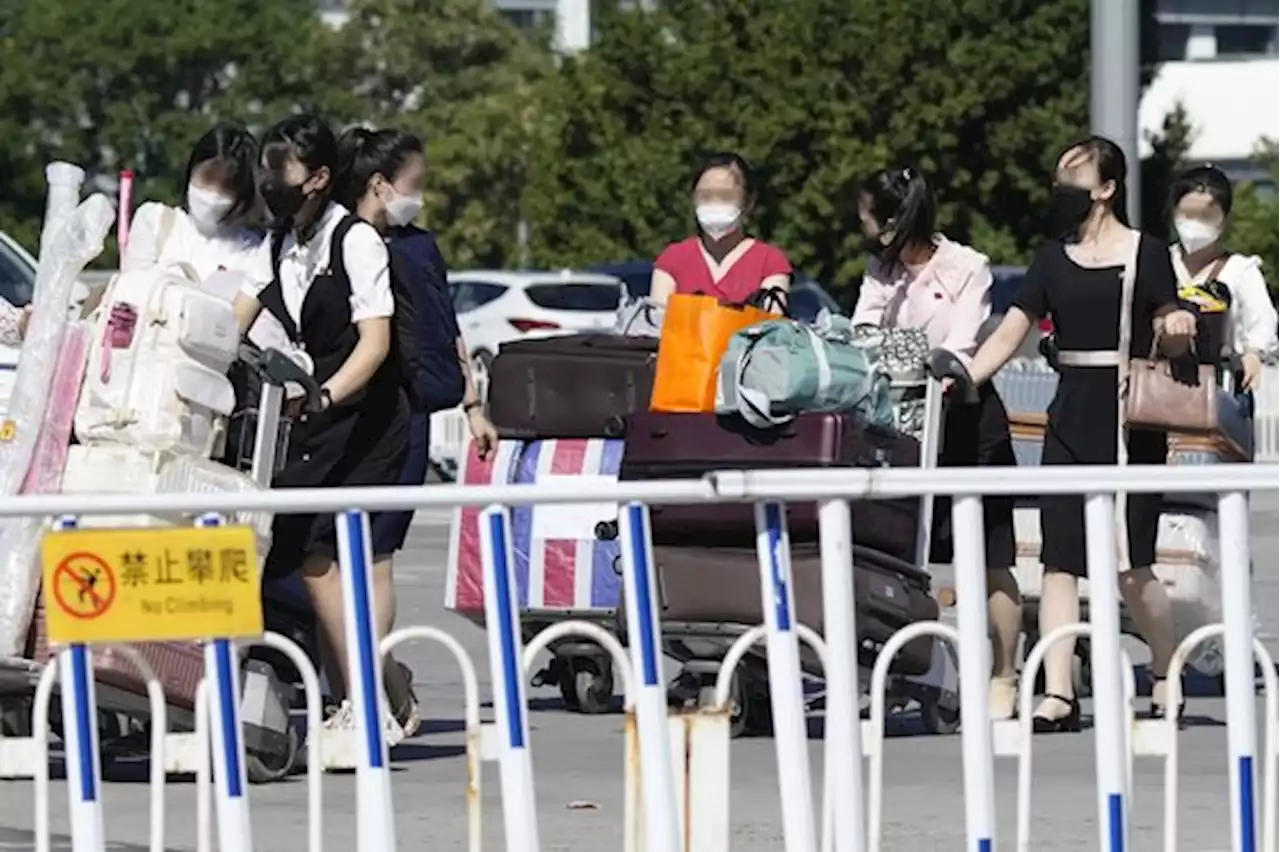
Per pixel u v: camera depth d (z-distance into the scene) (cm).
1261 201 9644
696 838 1458
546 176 10206
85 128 14388
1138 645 3112
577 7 17862
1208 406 2252
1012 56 9306
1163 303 2253
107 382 1919
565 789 2053
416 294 2273
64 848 1745
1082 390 2261
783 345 2142
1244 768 1450
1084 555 2250
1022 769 1525
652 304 2478
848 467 2142
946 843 1812
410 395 2102
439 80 15962
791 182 9412
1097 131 4172
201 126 14300
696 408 2184
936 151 9350
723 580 2192
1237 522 1436
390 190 2278
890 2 9312
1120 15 4156
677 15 9862
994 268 6994
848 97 9350
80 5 14362
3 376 2425
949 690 2358
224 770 1373
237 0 14750
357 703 1381
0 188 14288
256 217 2153
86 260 1928
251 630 1359
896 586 2173
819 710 2316
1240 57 14900
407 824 1888
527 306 8138
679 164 9675
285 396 2016
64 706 1373
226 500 1364
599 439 2392
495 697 1392
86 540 1331
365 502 1369
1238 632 1444
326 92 15050
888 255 2369
